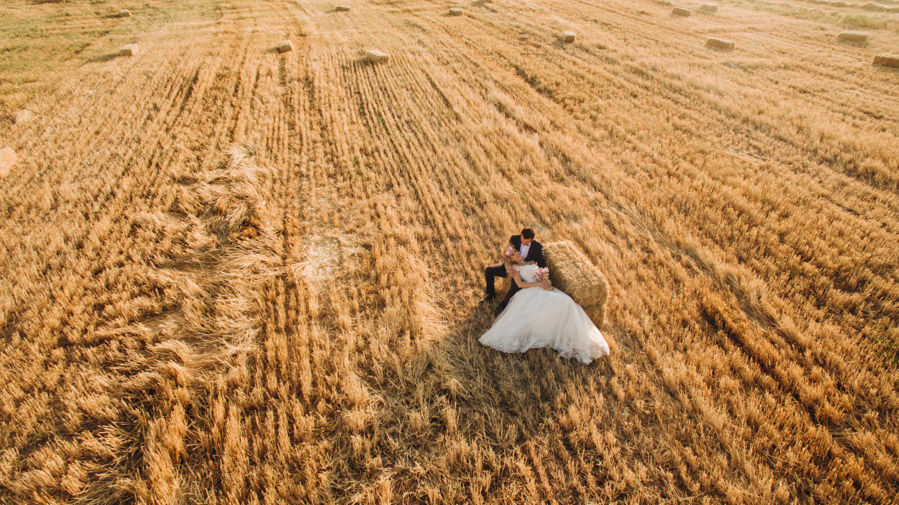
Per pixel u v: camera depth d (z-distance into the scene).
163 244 6.61
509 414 4.43
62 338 5.24
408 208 7.65
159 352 4.95
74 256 6.43
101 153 9.40
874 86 12.18
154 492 3.71
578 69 13.88
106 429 4.18
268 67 14.27
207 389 4.60
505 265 5.14
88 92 12.48
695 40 16.62
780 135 9.70
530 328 4.96
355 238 6.91
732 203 7.52
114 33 18.20
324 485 3.78
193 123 10.73
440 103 11.79
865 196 7.59
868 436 3.90
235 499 3.63
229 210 7.38
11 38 17.34
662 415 4.31
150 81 13.21
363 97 12.18
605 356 4.90
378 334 5.18
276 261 6.34
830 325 5.08
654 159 9.01
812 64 13.97
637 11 21.03
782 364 4.67
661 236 6.86
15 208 7.66
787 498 3.54
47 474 3.82
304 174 8.69
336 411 4.39
